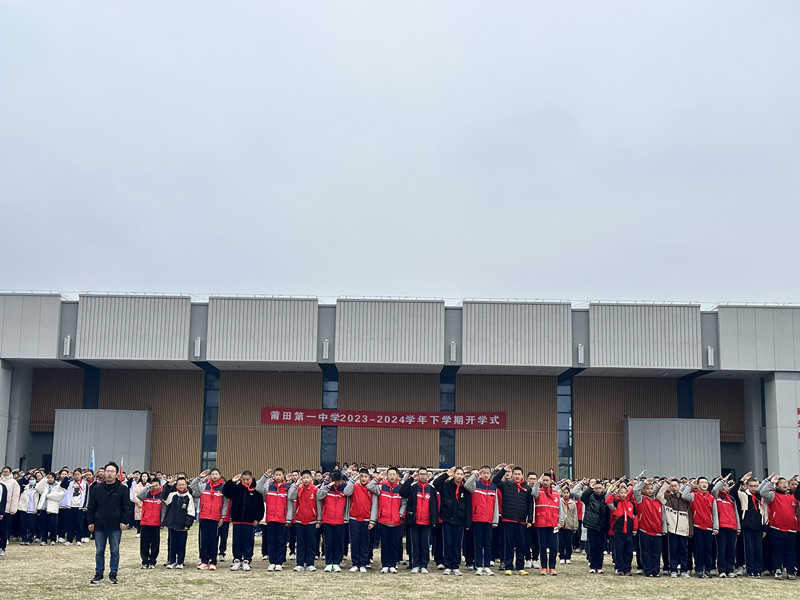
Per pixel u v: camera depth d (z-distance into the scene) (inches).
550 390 1673.2
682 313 1523.1
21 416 1621.6
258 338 1515.7
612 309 1524.4
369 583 635.5
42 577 666.2
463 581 654.5
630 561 726.5
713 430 1581.0
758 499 751.7
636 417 1659.7
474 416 1659.7
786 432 1499.8
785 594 626.8
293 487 710.5
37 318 1520.7
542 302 1525.6
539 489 719.1
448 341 1520.7
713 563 745.6
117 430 1585.9
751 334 1521.9
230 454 1652.3
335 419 1659.7
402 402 1667.1
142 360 1518.2
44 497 936.3
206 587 611.8
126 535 1103.6
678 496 727.7
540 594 599.5
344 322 1519.4
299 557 712.4
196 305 1536.7
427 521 700.0
